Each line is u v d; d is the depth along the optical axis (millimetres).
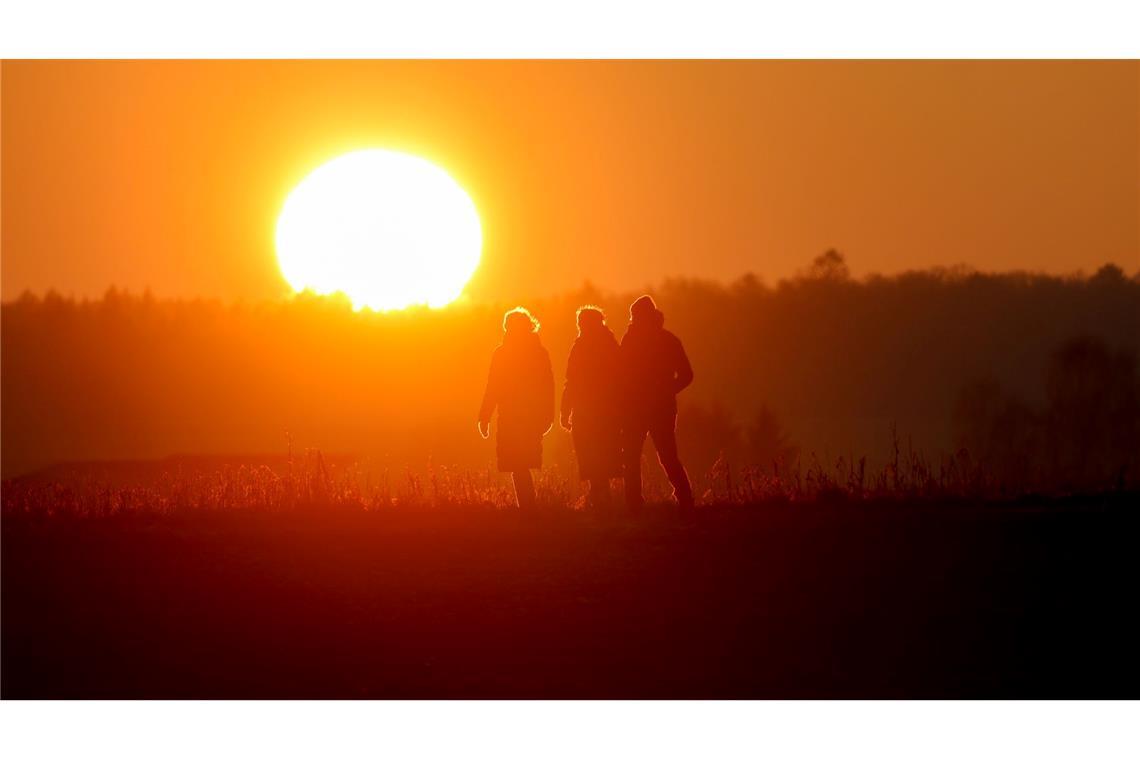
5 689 39562
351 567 51406
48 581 49750
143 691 39531
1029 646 41938
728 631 44000
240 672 41094
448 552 53406
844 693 38406
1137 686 38469
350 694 39156
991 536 55000
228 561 52250
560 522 58906
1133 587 47594
